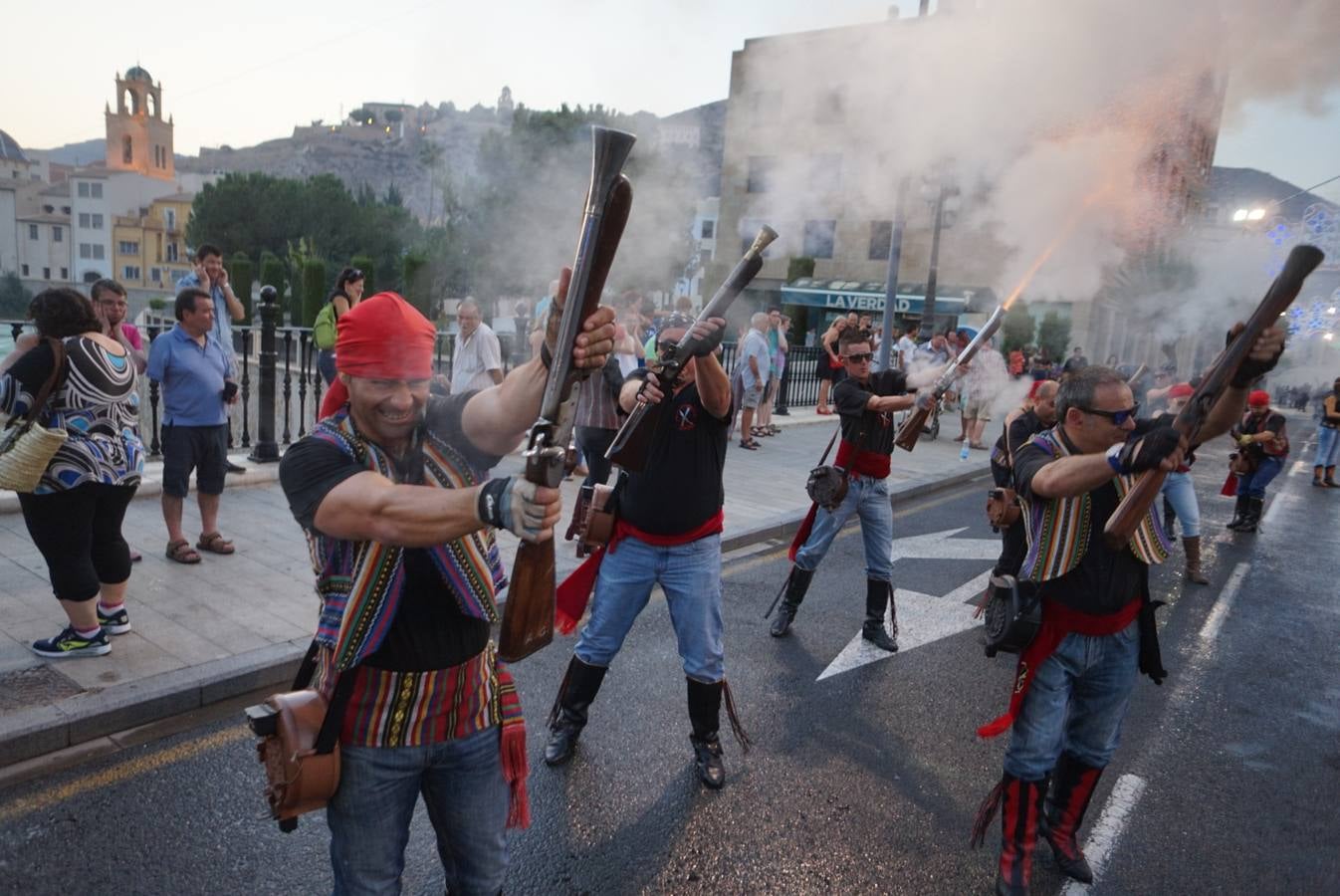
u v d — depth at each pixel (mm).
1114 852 3279
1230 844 3377
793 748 3875
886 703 4391
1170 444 2266
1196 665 5328
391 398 1700
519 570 1708
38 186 88375
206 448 5219
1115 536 2434
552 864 2959
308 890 2742
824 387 15070
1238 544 8883
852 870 3033
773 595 5980
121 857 2820
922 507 9461
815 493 4762
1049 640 2846
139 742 3488
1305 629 6160
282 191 39500
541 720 3957
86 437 3781
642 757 3686
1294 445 19938
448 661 1878
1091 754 3039
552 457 1548
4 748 3244
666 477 3346
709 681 3480
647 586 3490
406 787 1925
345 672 1823
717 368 3213
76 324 3734
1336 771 4043
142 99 97375
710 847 3104
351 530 1637
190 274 6805
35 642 3922
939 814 3420
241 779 3295
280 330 7934
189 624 4355
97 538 4043
